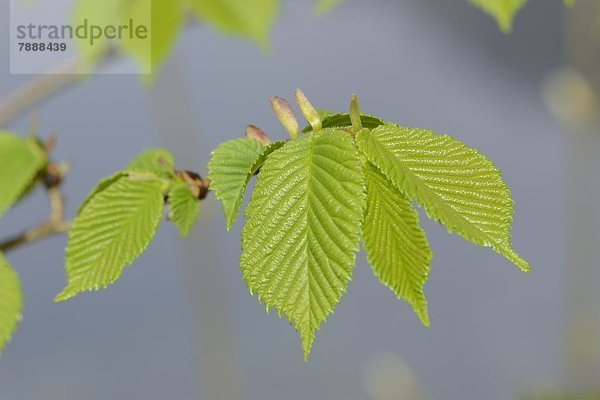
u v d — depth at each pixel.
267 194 0.70
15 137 0.84
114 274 0.75
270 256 0.69
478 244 0.69
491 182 0.70
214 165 0.71
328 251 0.69
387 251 0.70
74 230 0.75
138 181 0.75
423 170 0.70
